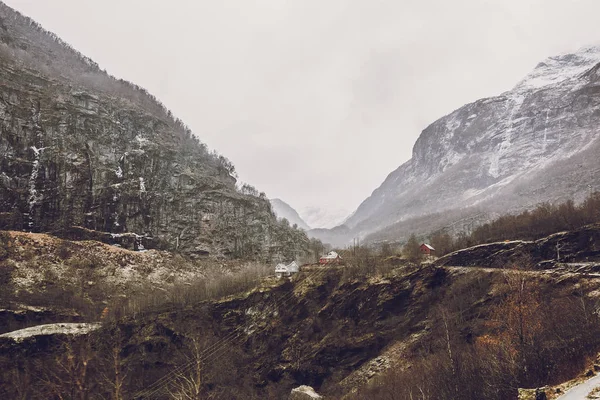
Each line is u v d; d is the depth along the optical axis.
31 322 143.62
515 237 137.62
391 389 82.50
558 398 39.44
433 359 85.12
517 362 56.19
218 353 133.88
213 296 159.00
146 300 156.50
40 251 183.75
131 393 112.50
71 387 37.97
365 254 161.62
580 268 104.00
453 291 120.31
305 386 119.88
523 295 69.94
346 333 130.38
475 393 58.00
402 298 130.75
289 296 149.88
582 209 137.75
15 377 84.75
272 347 138.00
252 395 123.38
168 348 134.25
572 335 59.69
